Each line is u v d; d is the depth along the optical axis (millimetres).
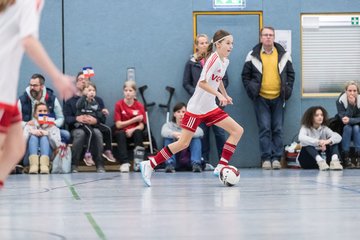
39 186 11586
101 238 5359
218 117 11719
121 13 17781
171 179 13344
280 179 12852
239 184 11602
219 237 5324
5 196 9594
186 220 6496
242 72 17375
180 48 17828
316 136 16422
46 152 15969
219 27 17844
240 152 17828
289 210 7312
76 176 14742
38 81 16344
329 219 6469
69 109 16859
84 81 16734
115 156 17250
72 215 7066
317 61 18125
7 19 5031
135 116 17016
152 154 16953
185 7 17828
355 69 18250
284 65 17141
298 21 17969
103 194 9789
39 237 5484
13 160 5621
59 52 17688
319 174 14414
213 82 11602
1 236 5574
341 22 18125
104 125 16766
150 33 17828
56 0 17656
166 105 17656
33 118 16281
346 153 16594
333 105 18062
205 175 14750
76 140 16312
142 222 6379
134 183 12234
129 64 17812
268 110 17188
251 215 6859
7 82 5059
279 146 17203
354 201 8281
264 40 17000
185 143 11500
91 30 17750
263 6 17875
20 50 5105
